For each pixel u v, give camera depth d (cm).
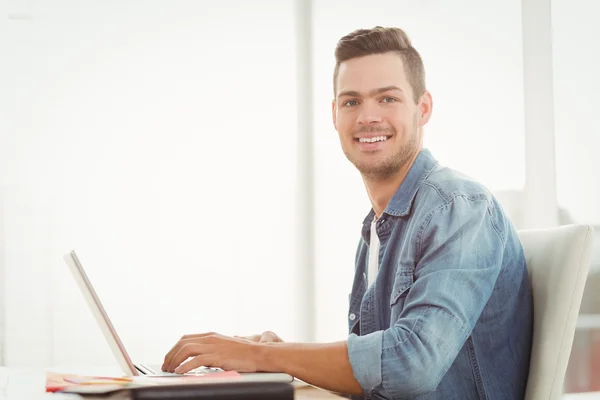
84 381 97
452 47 360
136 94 332
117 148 328
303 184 346
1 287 313
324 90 351
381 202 154
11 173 317
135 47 332
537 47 361
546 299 126
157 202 330
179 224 332
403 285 129
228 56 342
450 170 138
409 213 140
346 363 113
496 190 359
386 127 148
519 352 128
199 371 117
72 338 318
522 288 130
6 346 312
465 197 128
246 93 343
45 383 98
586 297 335
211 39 341
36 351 314
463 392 126
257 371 114
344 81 151
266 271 340
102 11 330
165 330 327
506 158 360
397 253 141
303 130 347
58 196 321
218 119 339
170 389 69
